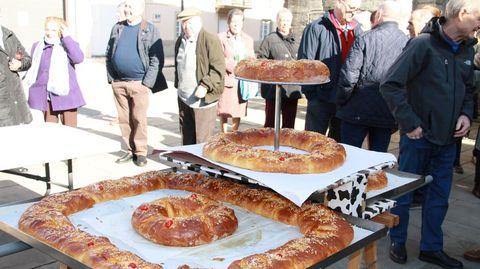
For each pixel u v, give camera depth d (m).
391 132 4.14
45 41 5.33
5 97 4.68
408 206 3.48
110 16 19.05
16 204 2.14
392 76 3.06
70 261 1.63
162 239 1.81
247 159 2.08
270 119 5.70
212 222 1.91
